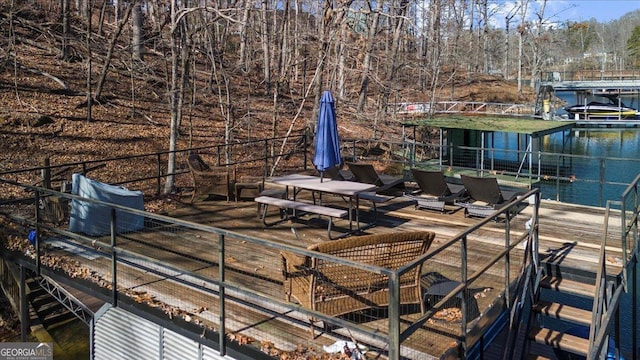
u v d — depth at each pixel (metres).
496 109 40.62
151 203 10.34
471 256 7.36
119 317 6.33
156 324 5.83
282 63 26.80
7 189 12.21
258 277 6.41
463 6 44.56
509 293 6.04
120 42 25.14
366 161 20.27
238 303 5.71
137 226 8.27
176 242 7.75
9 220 8.93
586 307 9.00
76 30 24.95
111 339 6.46
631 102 50.16
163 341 5.80
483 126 19.23
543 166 21.91
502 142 30.38
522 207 10.30
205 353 5.37
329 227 7.66
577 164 23.53
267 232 8.41
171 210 9.85
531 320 6.54
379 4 21.44
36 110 16.80
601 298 5.79
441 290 5.62
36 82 19.03
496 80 53.50
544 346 7.51
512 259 7.21
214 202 10.58
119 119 18.41
